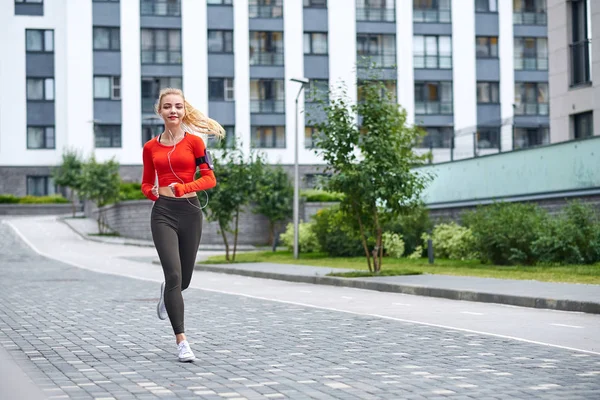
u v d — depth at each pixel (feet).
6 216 230.68
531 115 230.68
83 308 50.03
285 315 45.47
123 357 30.40
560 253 77.30
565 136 101.09
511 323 41.91
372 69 78.28
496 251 82.94
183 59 224.53
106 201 194.08
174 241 29.27
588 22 98.48
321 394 23.26
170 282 29.07
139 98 225.35
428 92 227.81
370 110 76.48
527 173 89.30
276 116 225.76
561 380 25.41
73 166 219.61
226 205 106.32
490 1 230.48
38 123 236.22
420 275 73.10
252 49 225.35
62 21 236.22
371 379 25.67
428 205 108.88
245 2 224.53
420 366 28.17
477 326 40.63
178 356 29.55
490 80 230.07
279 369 27.61
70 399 22.56
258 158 109.81
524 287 57.62
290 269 87.04
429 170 108.17
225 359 29.84
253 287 69.31
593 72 95.25
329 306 51.96
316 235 117.80
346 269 86.07
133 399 22.58
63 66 236.63
